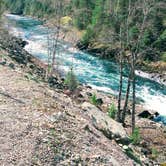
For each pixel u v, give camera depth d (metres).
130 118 34.12
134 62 29.61
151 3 29.61
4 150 14.75
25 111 18.61
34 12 112.06
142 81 51.34
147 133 30.91
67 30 77.25
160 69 55.34
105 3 62.41
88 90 42.12
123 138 22.33
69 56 62.84
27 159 14.59
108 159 16.89
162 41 55.72
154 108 40.56
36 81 27.69
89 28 69.81
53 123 18.16
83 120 20.98
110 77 51.91
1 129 16.14
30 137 16.03
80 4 79.75
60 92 29.50
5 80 23.59
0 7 76.88
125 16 34.72
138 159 20.53
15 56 41.16
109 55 63.47
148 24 34.53
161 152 26.58
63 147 16.19
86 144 17.50
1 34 63.44
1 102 19.05
